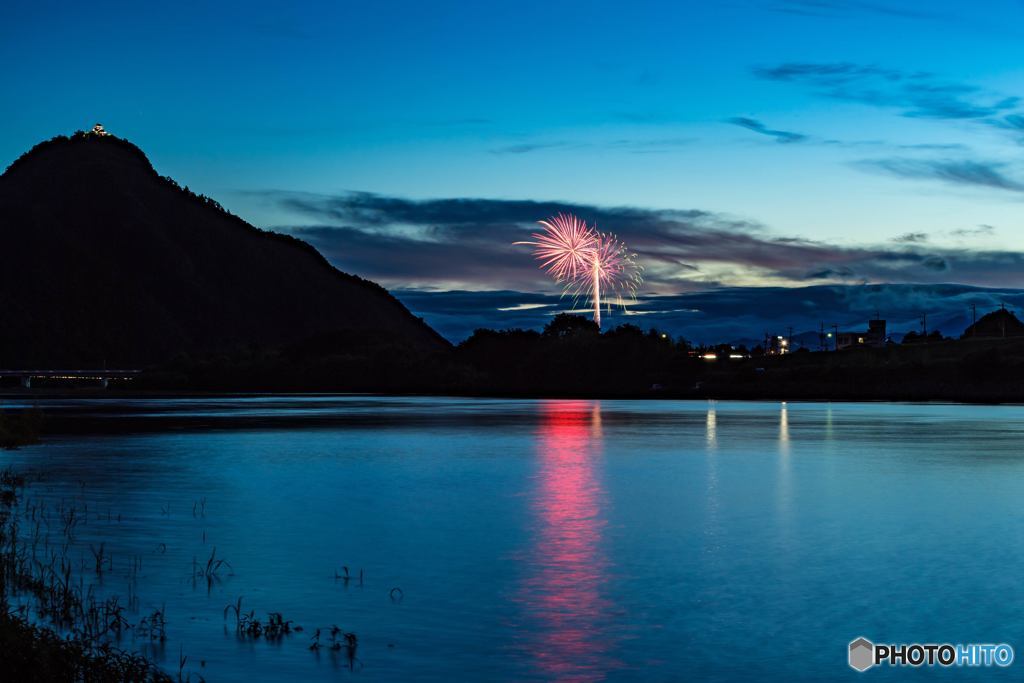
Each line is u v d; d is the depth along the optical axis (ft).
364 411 357.61
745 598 67.21
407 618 62.08
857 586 70.64
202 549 83.92
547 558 80.53
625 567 77.05
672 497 118.52
